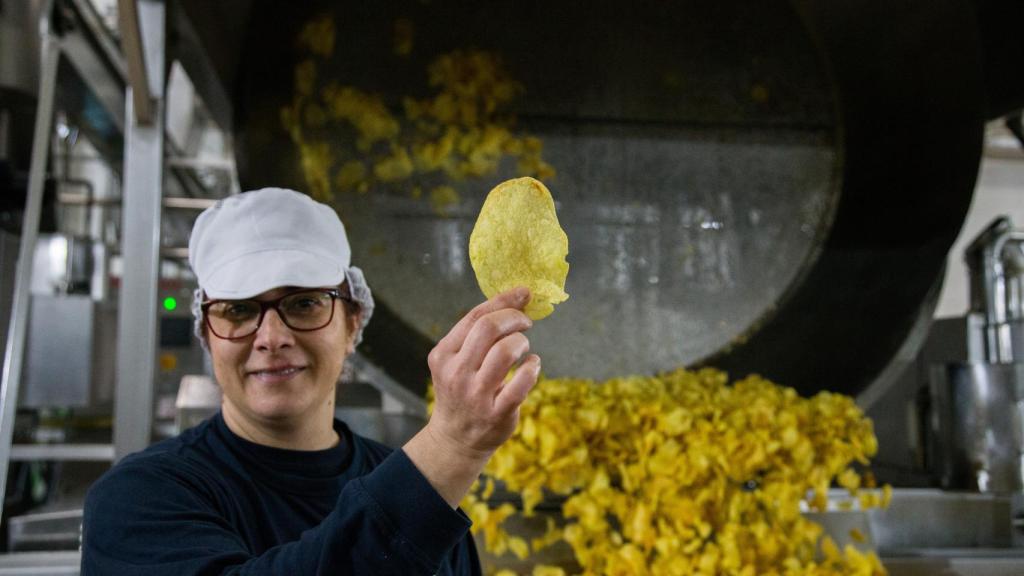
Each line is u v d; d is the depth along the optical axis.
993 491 1.90
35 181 1.63
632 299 2.20
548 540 1.60
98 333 2.93
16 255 2.70
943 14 1.93
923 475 2.16
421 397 1.84
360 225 2.07
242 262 0.86
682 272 2.23
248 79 1.75
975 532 1.84
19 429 3.00
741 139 2.27
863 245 2.14
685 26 2.24
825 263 2.24
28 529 2.24
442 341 0.58
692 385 1.83
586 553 1.53
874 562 1.58
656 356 2.18
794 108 2.29
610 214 2.21
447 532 0.57
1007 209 4.76
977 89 1.90
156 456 0.84
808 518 1.70
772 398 1.71
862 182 2.20
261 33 1.80
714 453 1.54
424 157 2.12
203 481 0.81
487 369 0.55
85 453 2.01
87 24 2.17
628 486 1.55
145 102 1.66
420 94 2.12
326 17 2.01
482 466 0.59
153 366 1.69
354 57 2.07
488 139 2.16
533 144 2.19
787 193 2.28
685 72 2.25
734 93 2.27
